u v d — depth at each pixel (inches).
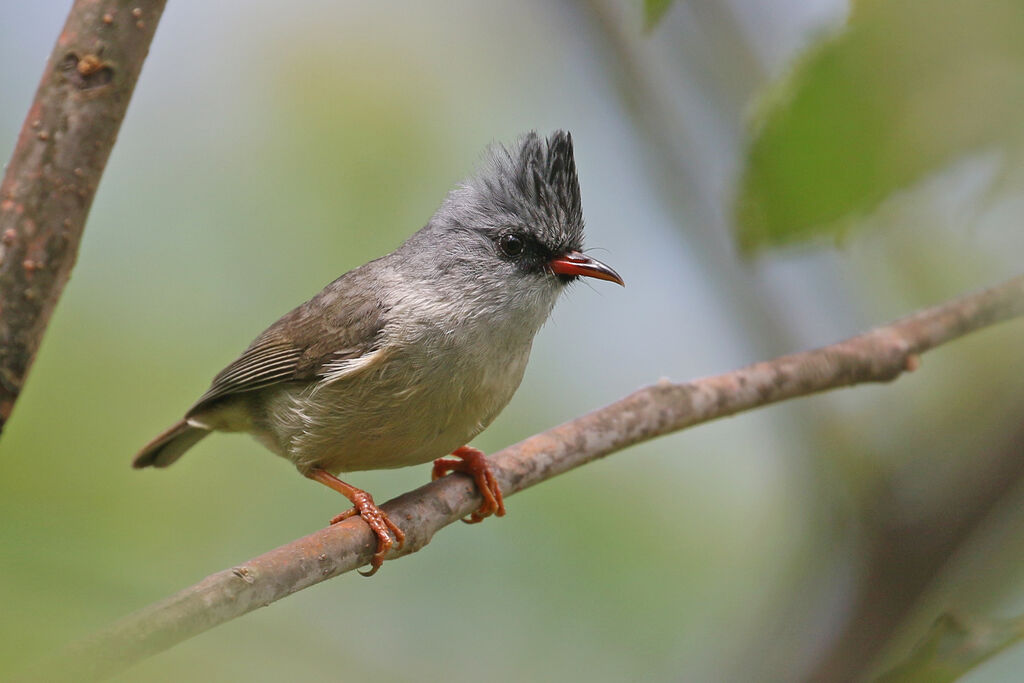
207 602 247.8
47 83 241.1
